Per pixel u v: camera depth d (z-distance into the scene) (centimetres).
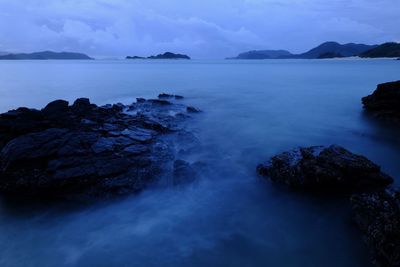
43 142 1516
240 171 1600
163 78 7638
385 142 1988
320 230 1123
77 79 7250
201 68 13575
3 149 1510
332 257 988
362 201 1087
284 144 2033
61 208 1266
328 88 5053
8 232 1149
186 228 1156
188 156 1780
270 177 1456
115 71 10975
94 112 2536
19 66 15150
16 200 1317
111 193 1316
